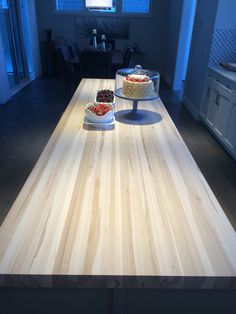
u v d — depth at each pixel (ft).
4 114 13.29
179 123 12.92
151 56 22.76
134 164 3.96
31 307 2.66
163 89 19.25
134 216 2.90
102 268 2.29
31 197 3.15
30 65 20.47
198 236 2.66
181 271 2.28
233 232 2.73
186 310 2.69
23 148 9.88
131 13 21.15
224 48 11.68
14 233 2.63
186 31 17.46
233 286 2.29
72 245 2.51
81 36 21.95
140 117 5.87
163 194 3.29
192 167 3.94
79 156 4.13
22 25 18.63
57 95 16.62
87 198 3.16
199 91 13.09
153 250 2.48
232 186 8.13
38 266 2.28
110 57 13.10
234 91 9.22
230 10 10.94
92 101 6.79
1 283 2.26
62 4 20.98
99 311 2.68
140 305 2.63
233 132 9.39
